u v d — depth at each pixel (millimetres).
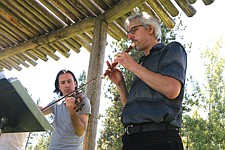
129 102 2018
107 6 4000
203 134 13492
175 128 1881
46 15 4562
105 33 4012
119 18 4145
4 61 6152
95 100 3697
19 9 4582
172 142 1810
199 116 14758
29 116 1481
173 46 1991
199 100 14195
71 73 2906
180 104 1901
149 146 1817
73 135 2664
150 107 1881
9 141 2840
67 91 2820
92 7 4020
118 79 2252
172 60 1923
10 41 5531
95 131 3570
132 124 1923
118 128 11539
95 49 3920
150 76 1854
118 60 1941
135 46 2139
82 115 2654
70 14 4340
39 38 5016
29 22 4805
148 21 2113
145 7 3873
